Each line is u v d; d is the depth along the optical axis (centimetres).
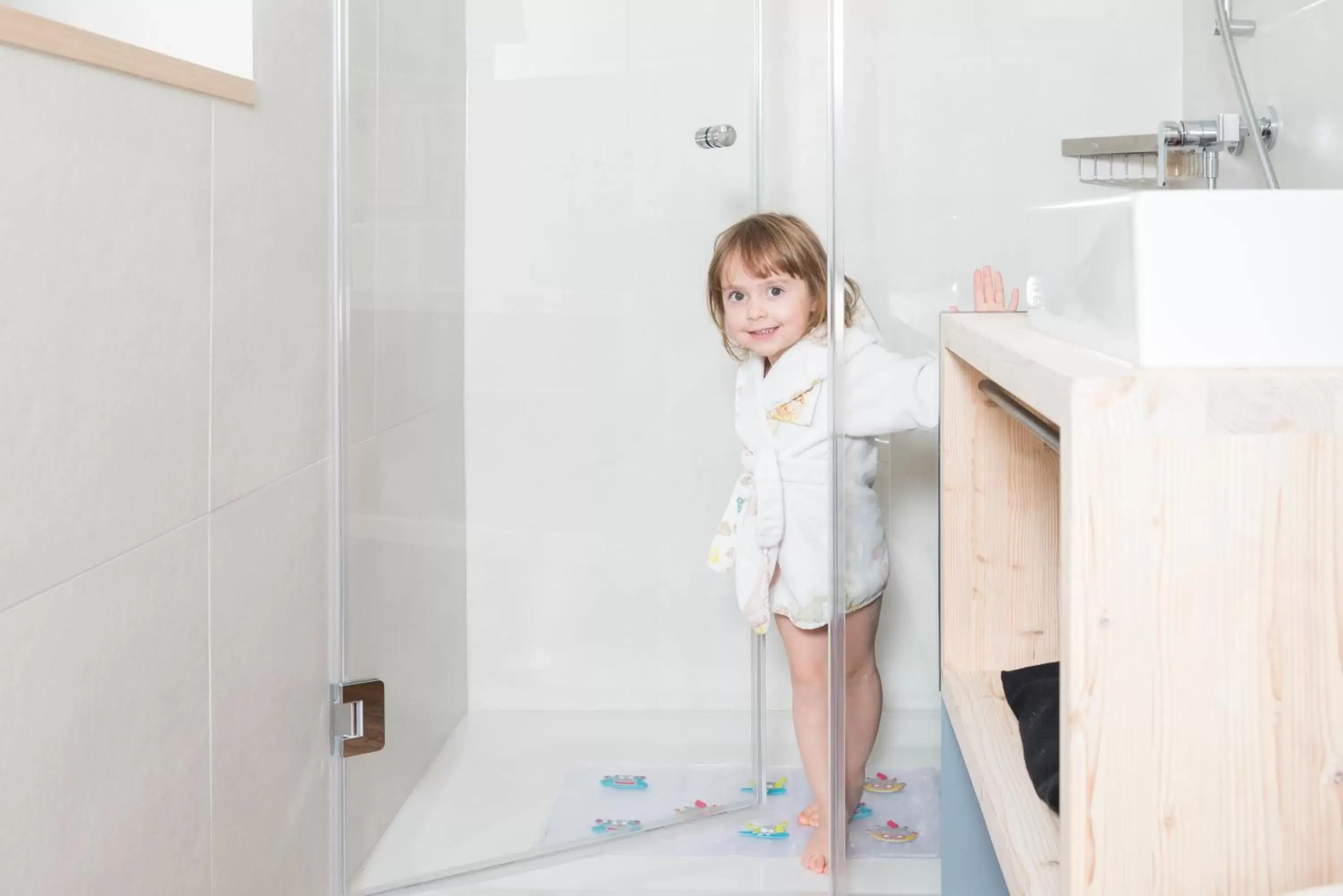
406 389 174
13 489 94
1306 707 67
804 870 171
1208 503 67
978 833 140
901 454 158
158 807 118
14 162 94
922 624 159
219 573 133
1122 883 69
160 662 118
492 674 182
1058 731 101
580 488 179
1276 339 70
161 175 118
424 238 173
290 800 154
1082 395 67
